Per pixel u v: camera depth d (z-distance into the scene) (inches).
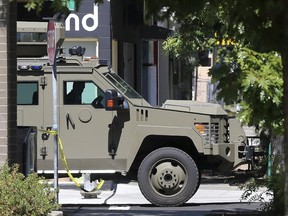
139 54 3139.8
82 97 1813.5
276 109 1080.8
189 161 1770.4
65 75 1804.9
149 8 889.5
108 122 1807.3
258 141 2283.5
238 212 1521.9
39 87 1808.6
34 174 1256.8
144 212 1648.6
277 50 789.2
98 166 1814.7
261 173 2161.7
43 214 1211.2
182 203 1777.8
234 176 2427.4
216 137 1817.2
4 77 1316.4
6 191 1179.9
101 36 2484.0
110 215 1577.3
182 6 887.7
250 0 789.9
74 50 1827.0
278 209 1339.8
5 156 1320.1
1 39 1311.5
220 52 1137.4
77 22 2482.8
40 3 858.8
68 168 1812.3
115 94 1760.6
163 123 1807.3
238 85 1023.0
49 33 1521.9
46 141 1806.1
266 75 1067.9
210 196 2005.4
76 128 1807.3
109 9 2479.1
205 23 2106.3
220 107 1833.2
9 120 1334.9
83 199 1904.5
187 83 4247.0
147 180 1776.6
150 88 3533.5
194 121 1807.3
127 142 1807.3
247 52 1095.0
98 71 1809.8
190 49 2220.7
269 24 796.6
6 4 1305.4
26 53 1979.6
